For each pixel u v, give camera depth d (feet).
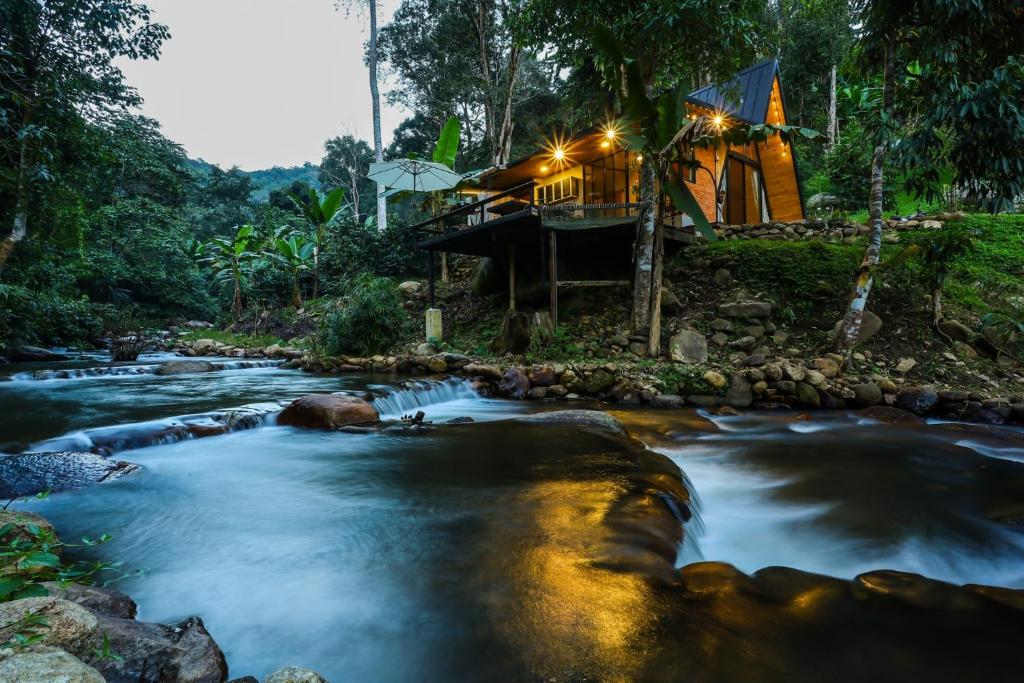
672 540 9.80
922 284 32.55
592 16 34.35
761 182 55.26
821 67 97.96
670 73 38.88
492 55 86.69
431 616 7.49
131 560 9.34
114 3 43.57
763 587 8.43
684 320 36.86
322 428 20.04
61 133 41.14
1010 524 11.47
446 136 59.47
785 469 15.98
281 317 71.05
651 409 26.53
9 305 45.55
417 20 95.35
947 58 23.45
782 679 6.18
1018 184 23.12
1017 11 23.20
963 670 6.50
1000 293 33.60
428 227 65.46
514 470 14.23
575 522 10.38
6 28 39.27
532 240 43.37
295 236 75.15
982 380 27.04
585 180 50.39
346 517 11.14
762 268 38.29
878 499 13.23
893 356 29.60
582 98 48.88
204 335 71.46
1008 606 8.01
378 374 38.27
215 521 11.01
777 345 32.86
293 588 8.36
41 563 5.99
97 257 80.74
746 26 31.73
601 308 40.98
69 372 36.65
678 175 31.32
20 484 12.47
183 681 5.57
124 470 14.19
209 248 88.12
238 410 21.52
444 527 10.50
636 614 7.41
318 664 6.56
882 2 25.08
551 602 7.72
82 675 4.22
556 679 6.10
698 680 6.10
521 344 38.17
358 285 48.67
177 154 122.01
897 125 27.02
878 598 8.18
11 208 40.47
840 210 56.85
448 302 55.57
